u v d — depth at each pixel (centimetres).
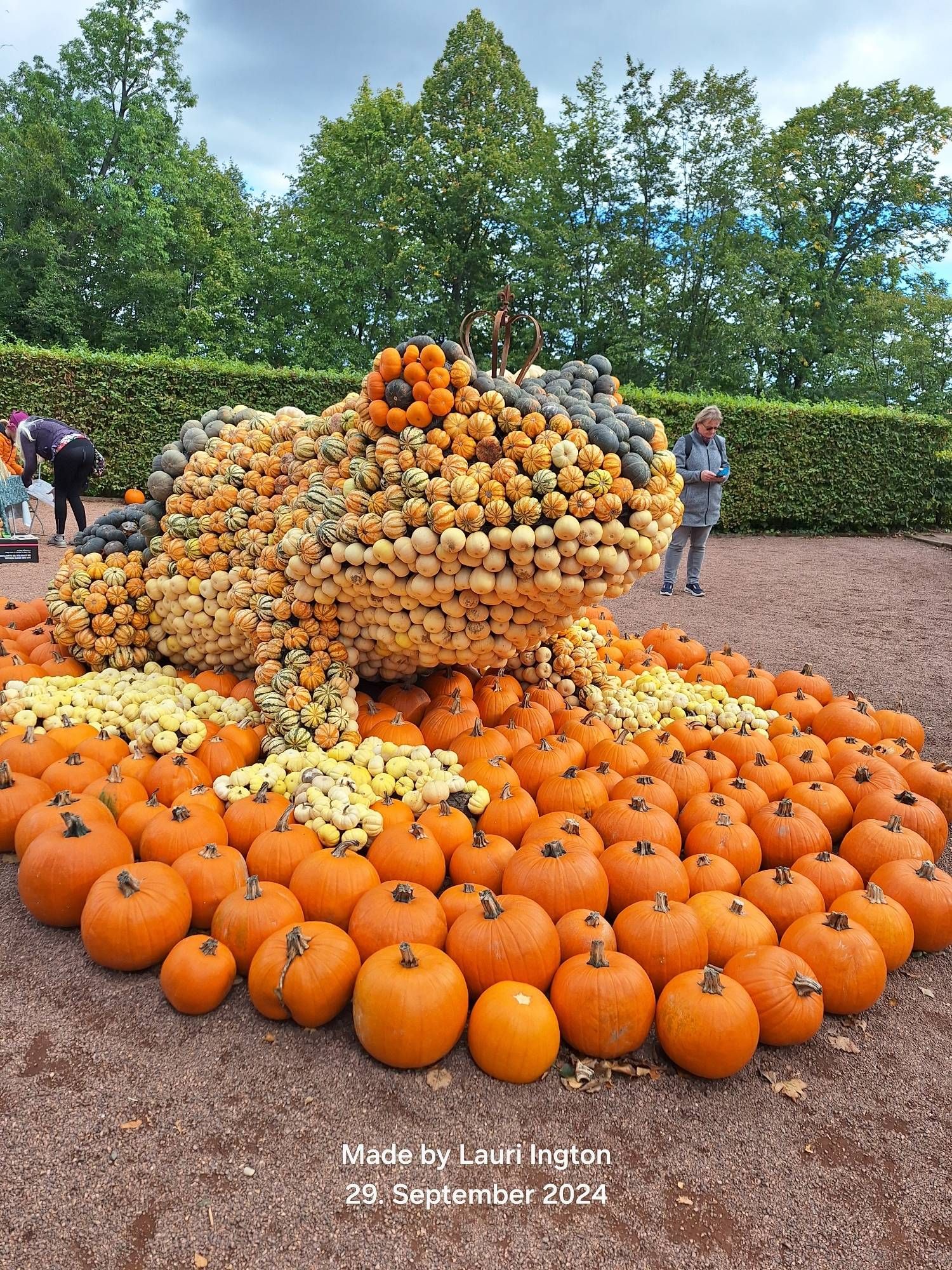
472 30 2702
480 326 2680
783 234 2945
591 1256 198
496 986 258
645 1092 249
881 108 2894
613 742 427
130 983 282
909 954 321
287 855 317
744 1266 198
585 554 351
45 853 298
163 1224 200
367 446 378
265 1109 234
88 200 3012
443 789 357
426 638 388
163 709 402
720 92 2414
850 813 393
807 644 827
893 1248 204
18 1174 210
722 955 290
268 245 3038
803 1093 253
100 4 3195
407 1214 206
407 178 2702
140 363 1512
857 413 1700
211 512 444
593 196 2586
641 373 2612
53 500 1066
